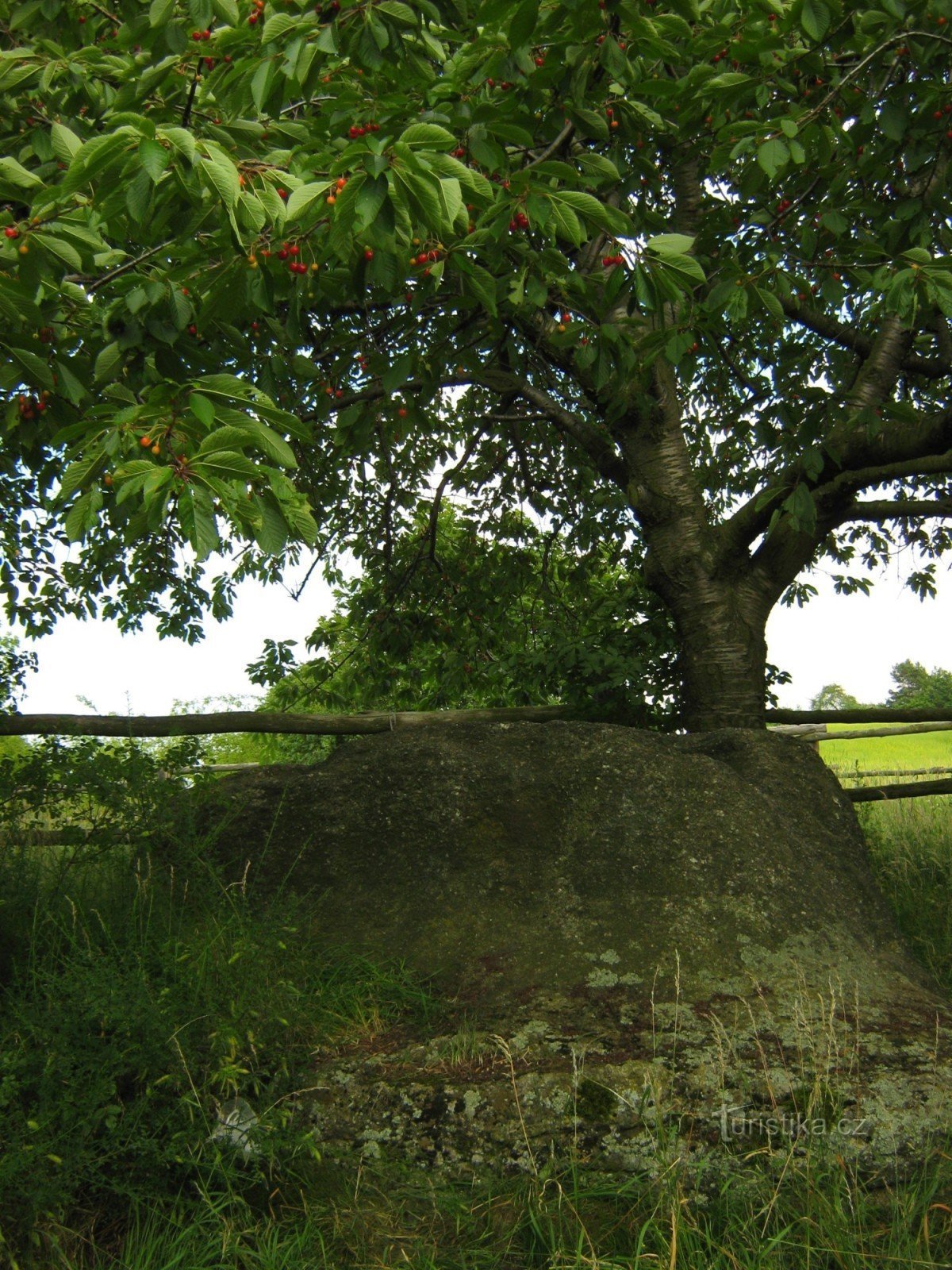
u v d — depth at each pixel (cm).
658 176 491
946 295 421
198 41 364
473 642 902
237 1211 294
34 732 597
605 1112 316
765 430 613
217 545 272
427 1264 277
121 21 458
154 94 358
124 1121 295
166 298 357
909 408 500
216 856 468
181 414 293
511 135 356
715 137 500
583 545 912
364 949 418
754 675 648
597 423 788
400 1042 360
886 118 431
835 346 657
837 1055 328
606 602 759
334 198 305
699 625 653
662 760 461
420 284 468
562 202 358
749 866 418
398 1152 320
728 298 471
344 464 859
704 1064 326
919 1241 271
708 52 436
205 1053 322
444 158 316
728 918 400
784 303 634
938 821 746
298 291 393
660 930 396
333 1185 310
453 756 476
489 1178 310
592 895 416
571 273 441
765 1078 320
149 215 324
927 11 420
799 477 564
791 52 422
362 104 331
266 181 331
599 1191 300
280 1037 346
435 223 301
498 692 888
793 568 664
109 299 397
